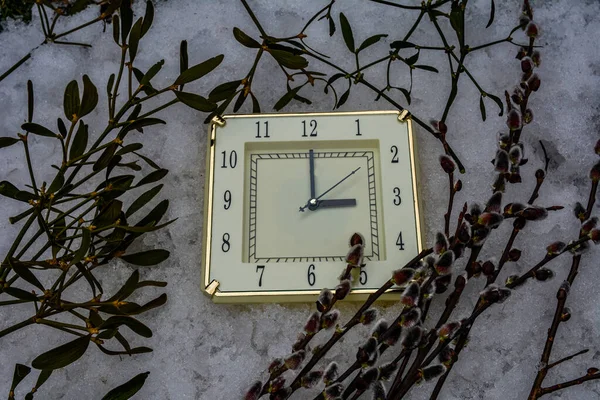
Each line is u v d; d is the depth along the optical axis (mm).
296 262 600
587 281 611
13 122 651
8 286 544
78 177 638
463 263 615
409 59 633
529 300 605
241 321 602
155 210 591
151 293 606
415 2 685
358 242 567
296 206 618
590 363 594
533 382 588
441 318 567
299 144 630
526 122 616
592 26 681
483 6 685
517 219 585
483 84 664
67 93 578
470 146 646
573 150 647
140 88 591
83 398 583
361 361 533
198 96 598
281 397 539
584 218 593
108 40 674
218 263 597
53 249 564
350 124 631
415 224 605
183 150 644
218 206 610
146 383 585
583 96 663
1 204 628
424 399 582
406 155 623
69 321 602
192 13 680
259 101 658
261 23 678
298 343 550
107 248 584
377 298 576
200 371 589
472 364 591
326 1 685
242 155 624
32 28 676
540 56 655
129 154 641
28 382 586
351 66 670
